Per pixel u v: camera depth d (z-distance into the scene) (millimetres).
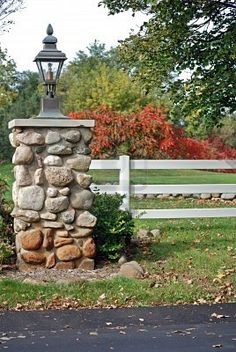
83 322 5484
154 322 5496
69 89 30047
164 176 19031
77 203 7328
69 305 5984
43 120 7250
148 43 11328
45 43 7617
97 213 7652
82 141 7402
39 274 6984
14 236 7594
